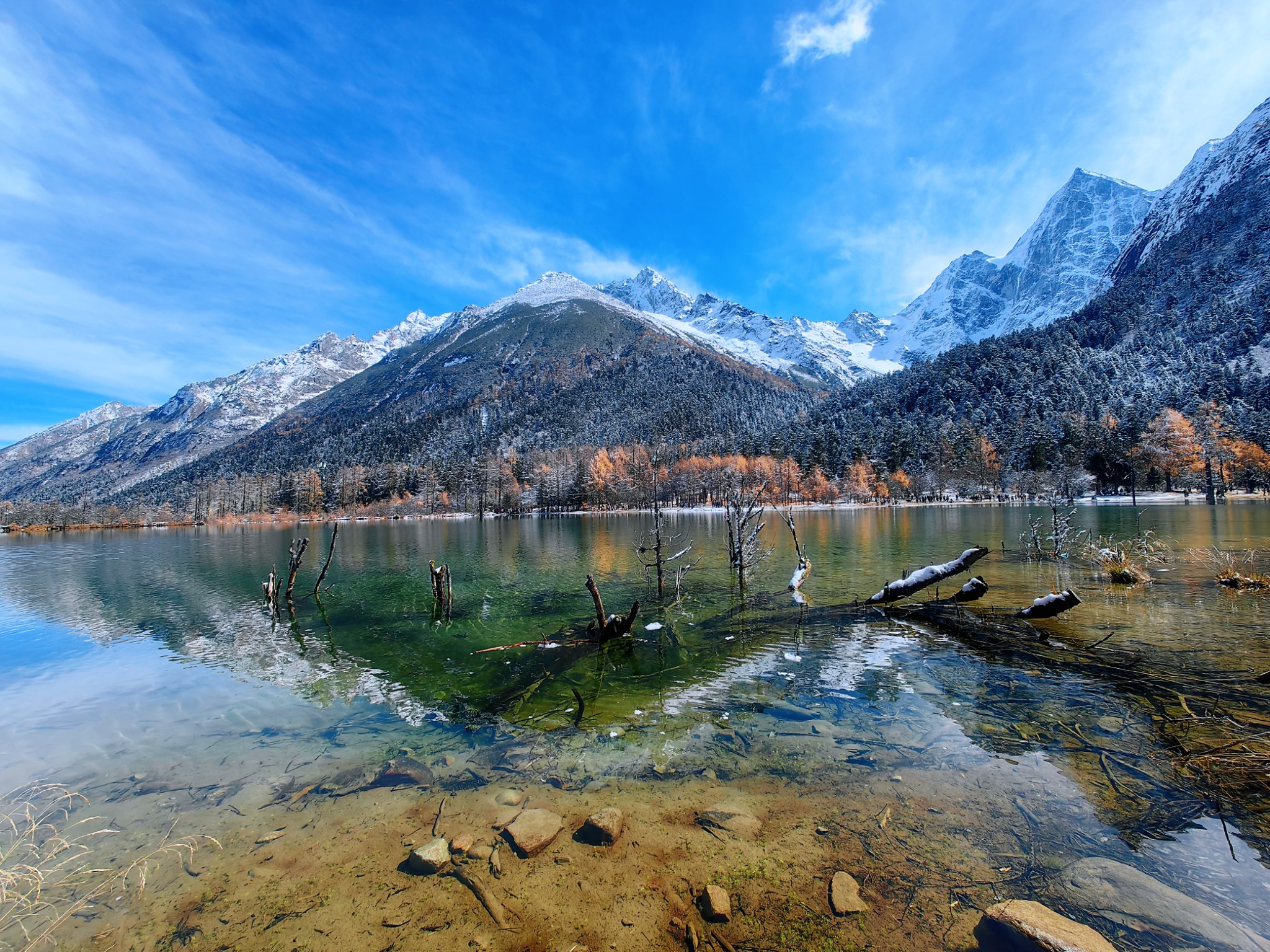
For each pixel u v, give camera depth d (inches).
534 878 201.9
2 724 380.5
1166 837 211.6
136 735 360.2
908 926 171.3
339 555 1576.0
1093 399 4566.9
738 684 414.6
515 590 911.7
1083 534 1300.4
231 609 810.2
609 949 168.6
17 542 2672.2
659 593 750.5
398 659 531.5
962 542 1366.9
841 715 347.3
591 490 4436.5
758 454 5024.6
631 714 366.0
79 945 179.6
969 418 4990.2
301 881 207.8
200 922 188.1
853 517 2637.8
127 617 762.2
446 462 6131.9
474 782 280.8
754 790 259.6
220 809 264.5
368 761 311.9
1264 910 172.6
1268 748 268.5
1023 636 502.0
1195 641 459.8
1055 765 269.9
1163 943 160.6
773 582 872.3
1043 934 158.7
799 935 169.9
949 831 220.2
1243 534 1236.5
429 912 187.9
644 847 217.9
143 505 5349.4
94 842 239.3
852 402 6889.8
